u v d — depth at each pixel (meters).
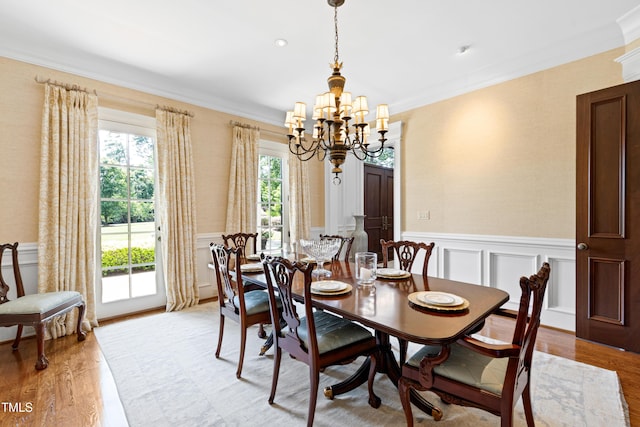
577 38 2.66
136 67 3.17
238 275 2.10
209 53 2.89
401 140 4.09
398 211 4.11
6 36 2.56
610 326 2.48
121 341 2.69
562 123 2.84
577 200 2.63
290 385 2.04
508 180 3.17
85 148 2.92
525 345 1.28
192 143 3.75
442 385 1.35
